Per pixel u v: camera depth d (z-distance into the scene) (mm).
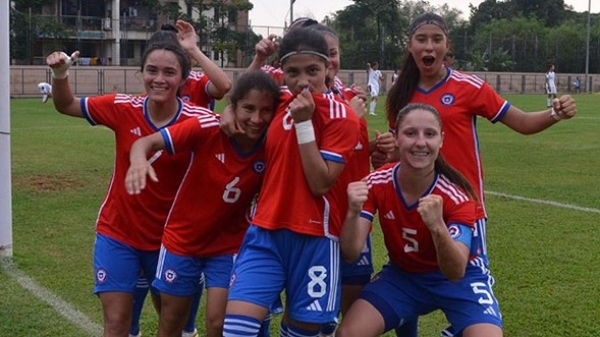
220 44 45219
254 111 3822
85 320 5371
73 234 7938
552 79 33406
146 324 5336
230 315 3582
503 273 6508
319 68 3666
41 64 42812
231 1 46688
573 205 9602
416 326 4434
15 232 7957
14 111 27125
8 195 6793
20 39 42250
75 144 16281
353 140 3619
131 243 4266
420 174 3729
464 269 3635
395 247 3916
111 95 4414
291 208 3641
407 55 4504
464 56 52781
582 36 57344
